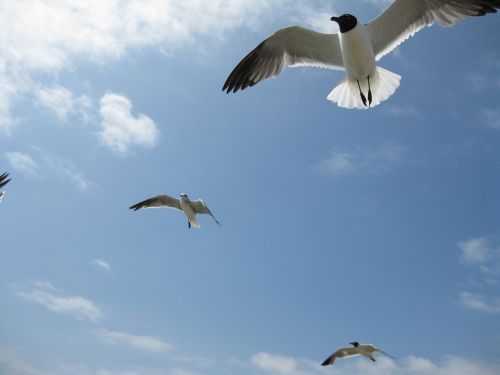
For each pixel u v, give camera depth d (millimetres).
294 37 2361
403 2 2197
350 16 2164
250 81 2479
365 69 2232
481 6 2213
